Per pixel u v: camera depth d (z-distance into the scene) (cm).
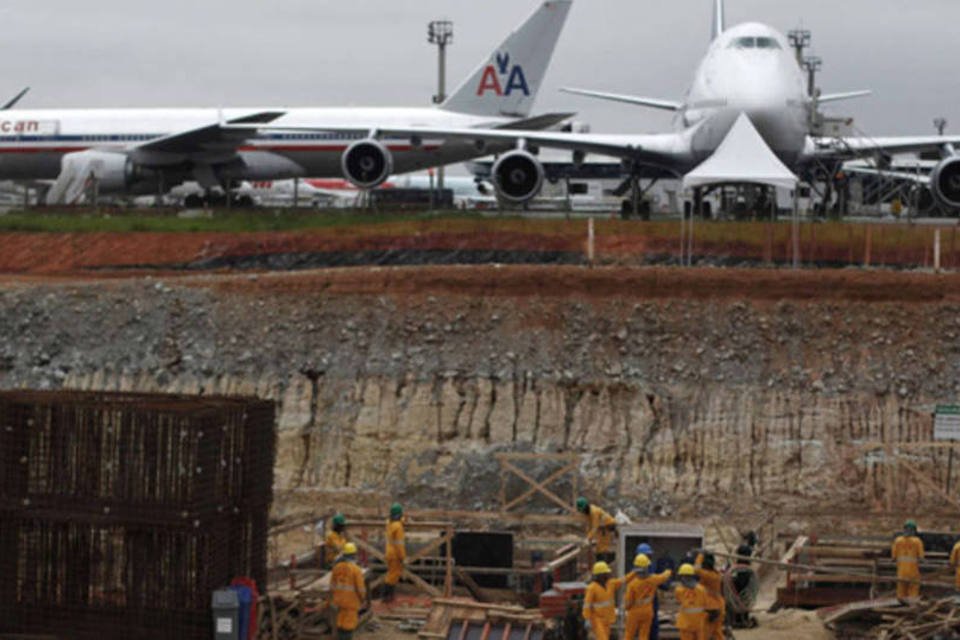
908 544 4394
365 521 4869
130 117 11538
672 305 6278
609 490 5700
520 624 4019
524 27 11400
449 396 6119
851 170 10488
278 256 8069
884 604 4225
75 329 6719
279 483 6022
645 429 5956
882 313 6216
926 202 10712
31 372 6619
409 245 7919
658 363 6128
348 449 6069
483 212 9400
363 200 10869
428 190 15612
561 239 7744
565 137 8819
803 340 6166
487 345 6241
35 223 8912
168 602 3694
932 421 5916
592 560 4644
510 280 6425
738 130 8081
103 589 3741
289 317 6506
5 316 6806
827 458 5850
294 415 6216
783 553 5038
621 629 4053
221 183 11275
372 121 11281
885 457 5656
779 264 7481
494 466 5706
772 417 5962
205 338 6550
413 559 4400
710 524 5488
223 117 11456
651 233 7681
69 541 3747
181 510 3650
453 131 9031
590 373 6119
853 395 6006
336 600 3909
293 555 4606
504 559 4581
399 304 6431
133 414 3678
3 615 3762
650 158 8806
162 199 11444
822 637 4194
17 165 11594
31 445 3741
